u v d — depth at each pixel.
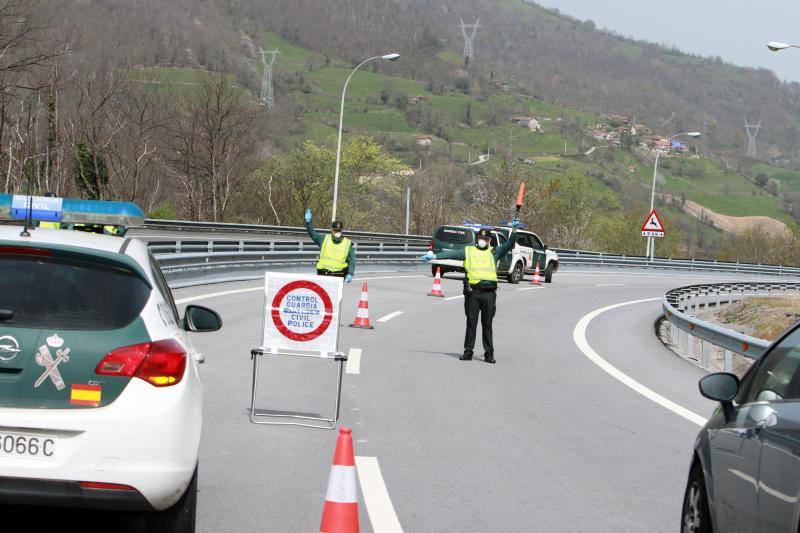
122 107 82.00
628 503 7.87
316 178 96.56
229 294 25.92
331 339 10.42
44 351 5.35
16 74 55.34
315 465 8.55
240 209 96.62
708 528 5.75
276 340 10.38
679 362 19.41
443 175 104.44
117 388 5.42
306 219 19.48
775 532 4.51
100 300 5.57
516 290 38.12
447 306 27.91
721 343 17.50
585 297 37.78
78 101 77.88
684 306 38.59
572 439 10.43
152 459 5.40
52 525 6.64
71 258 5.62
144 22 145.38
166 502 5.51
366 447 9.44
